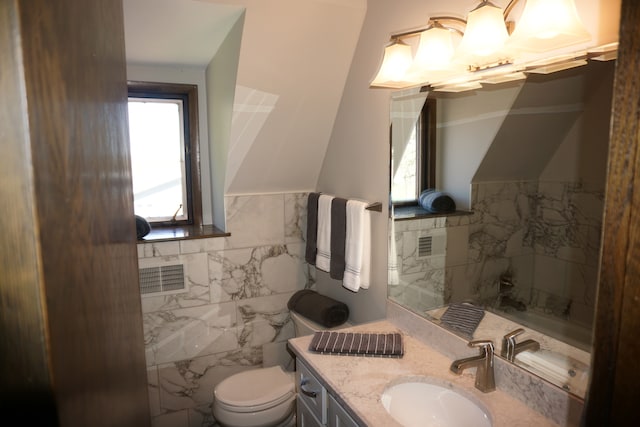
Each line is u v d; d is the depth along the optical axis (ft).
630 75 1.33
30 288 1.15
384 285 6.05
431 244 5.03
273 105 6.70
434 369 4.47
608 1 3.05
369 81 6.16
